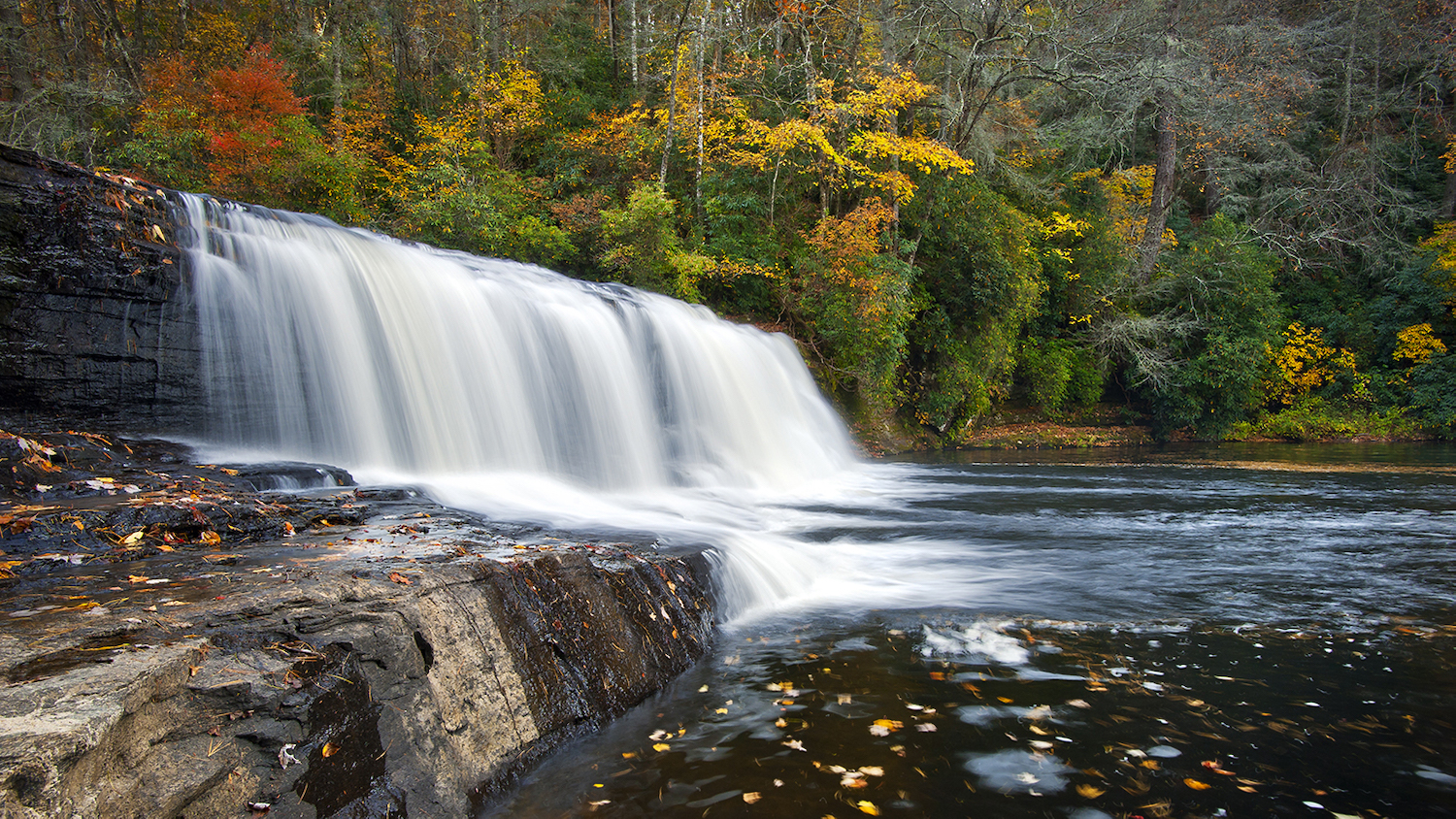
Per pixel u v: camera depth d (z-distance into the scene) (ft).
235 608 9.60
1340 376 94.32
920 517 34.35
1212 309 88.33
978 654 16.39
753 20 83.51
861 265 63.57
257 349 26.13
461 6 86.22
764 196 73.82
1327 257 102.12
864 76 69.05
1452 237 90.22
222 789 7.37
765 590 21.02
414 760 9.51
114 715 6.49
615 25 100.58
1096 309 87.35
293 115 56.65
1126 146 112.06
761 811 10.18
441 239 57.72
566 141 75.46
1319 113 110.83
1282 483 47.34
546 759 11.62
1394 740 12.23
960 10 75.51
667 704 13.87
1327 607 19.86
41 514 13.47
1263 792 10.68
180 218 25.40
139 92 61.05
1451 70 99.86
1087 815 10.06
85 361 22.43
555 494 30.07
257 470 20.79
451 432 31.07
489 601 12.28
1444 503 38.65
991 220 74.23
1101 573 23.80
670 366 44.62
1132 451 73.61
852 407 68.90
